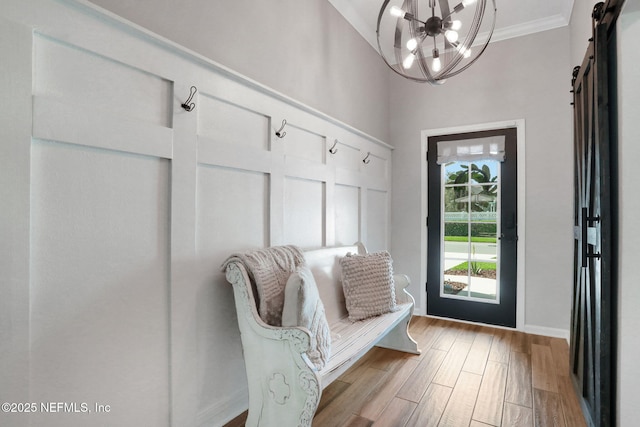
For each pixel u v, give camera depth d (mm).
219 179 1709
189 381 1543
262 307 1557
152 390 1403
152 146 1390
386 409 1854
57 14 1116
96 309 1228
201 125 1614
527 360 2490
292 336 1442
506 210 3232
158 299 1430
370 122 3359
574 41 2762
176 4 1526
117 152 1293
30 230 1061
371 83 3387
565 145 2990
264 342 1519
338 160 2760
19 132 1025
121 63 1300
